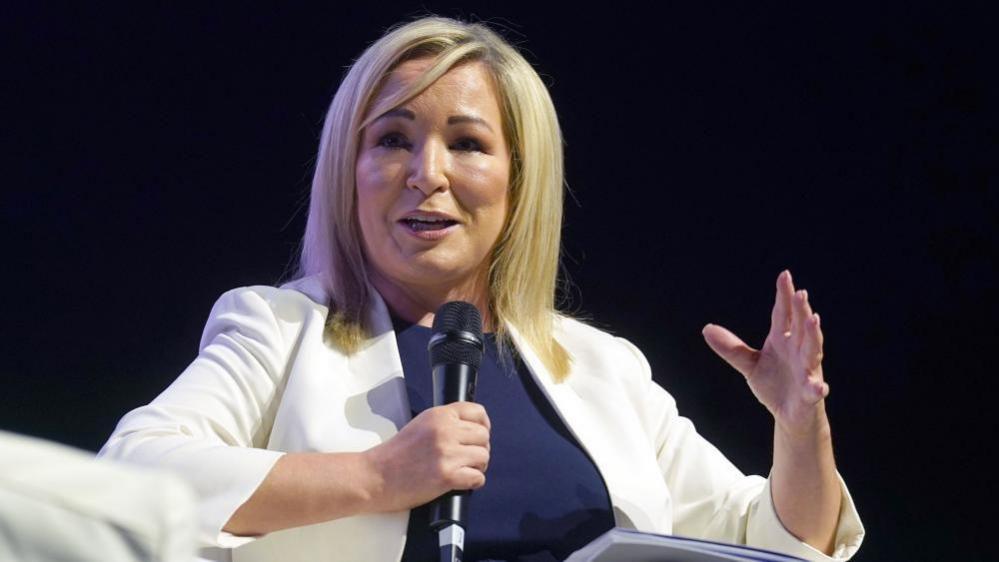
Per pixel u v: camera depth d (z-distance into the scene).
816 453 6.91
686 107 15.69
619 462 7.30
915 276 15.34
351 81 7.96
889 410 15.22
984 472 15.02
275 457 6.29
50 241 14.43
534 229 8.05
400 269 7.62
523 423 7.32
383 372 7.19
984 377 15.11
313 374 7.05
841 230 15.46
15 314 14.26
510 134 7.98
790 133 15.61
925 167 15.42
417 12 15.12
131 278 14.51
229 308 7.59
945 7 15.41
